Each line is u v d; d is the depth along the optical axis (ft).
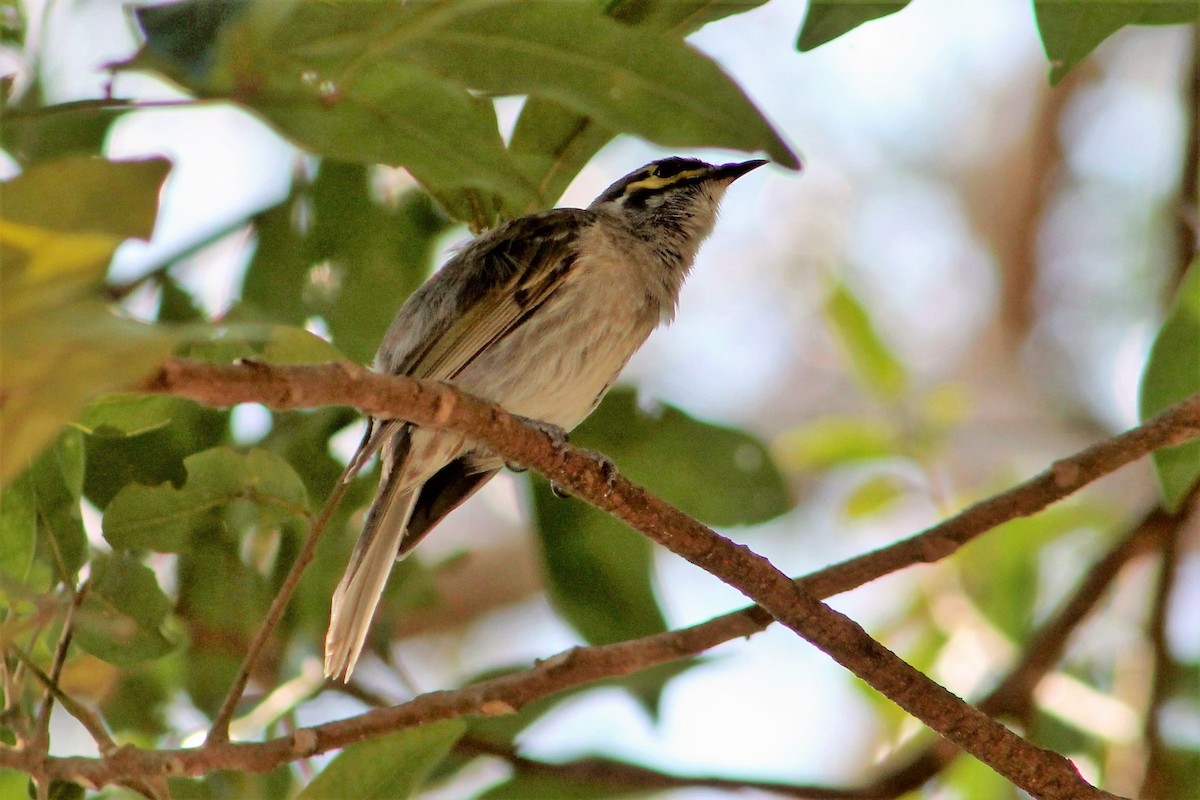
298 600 35.24
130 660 26.71
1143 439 28.53
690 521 25.45
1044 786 26.35
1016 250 70.33
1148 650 42.55
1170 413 28.50
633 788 36.65
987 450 65.72
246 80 18.97
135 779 24.30
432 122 21.48
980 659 45.55
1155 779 40.22
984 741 26.21
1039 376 68.39
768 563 25.71
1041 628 42.60
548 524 37.27
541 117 28.53
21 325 14.10
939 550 29.37
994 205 71.20
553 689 29.14
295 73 19.58
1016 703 41.50
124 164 15.01
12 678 24.53
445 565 40.01
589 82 20.63
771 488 36.88
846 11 25.71
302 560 24.14
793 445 49.96
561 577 37.37
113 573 26.58
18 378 13.99
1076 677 47.06
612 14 27.71
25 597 19.89
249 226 37.93
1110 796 26.37
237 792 33.04
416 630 63.21
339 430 35.70
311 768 34.42
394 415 22.43
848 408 68.03
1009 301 70.08
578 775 36.73
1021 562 46.96
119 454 33.71
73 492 27.14
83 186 14.83
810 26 25.81
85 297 14.65
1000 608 46.52
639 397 37.24
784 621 26.12
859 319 50.16
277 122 19.75
